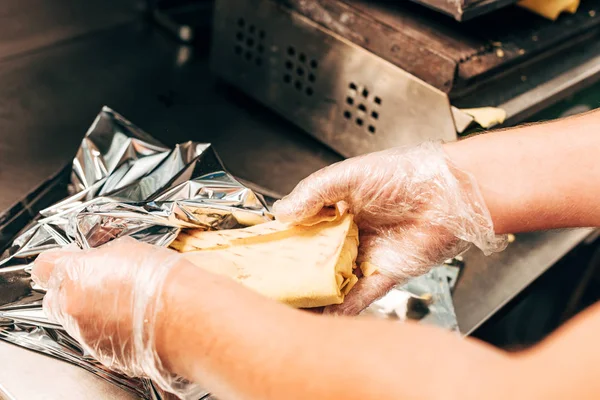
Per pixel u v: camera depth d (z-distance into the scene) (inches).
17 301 30.4
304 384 17.5
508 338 58.9
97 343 24.1
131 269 22.8
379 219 34.9
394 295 36.5
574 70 47.7
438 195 32.3
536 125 33.4
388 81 42.1
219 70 53.6
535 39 45.1
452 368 16.3
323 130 48.3
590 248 57.2
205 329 20.0
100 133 40.4
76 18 56.6
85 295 23.3
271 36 47.8
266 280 29.6
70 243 32.0
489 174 31.7
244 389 18.8
